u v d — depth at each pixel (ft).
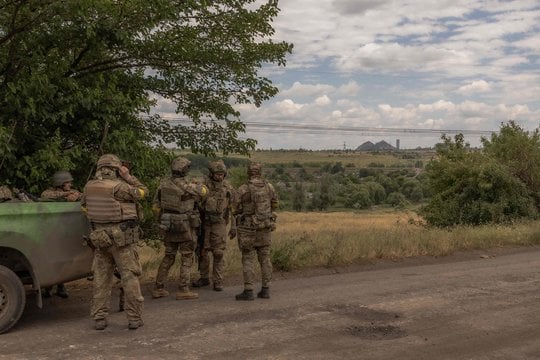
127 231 18.60
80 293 24.93
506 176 59.00
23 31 25.68
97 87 27.48
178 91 33.45
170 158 32.12
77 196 22.70
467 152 65.57
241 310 21.66
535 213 59.67
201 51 31.94
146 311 21.49
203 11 30.86
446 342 17.61
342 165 647.56
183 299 23.81
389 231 45.83
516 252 41.42
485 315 21.04
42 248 18.78
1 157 23.63
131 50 30.42
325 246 35.01
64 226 19.38
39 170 24.70
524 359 16.08
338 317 20.59
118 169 19.47
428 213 64.54
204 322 19.72
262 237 23.93
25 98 24.45
